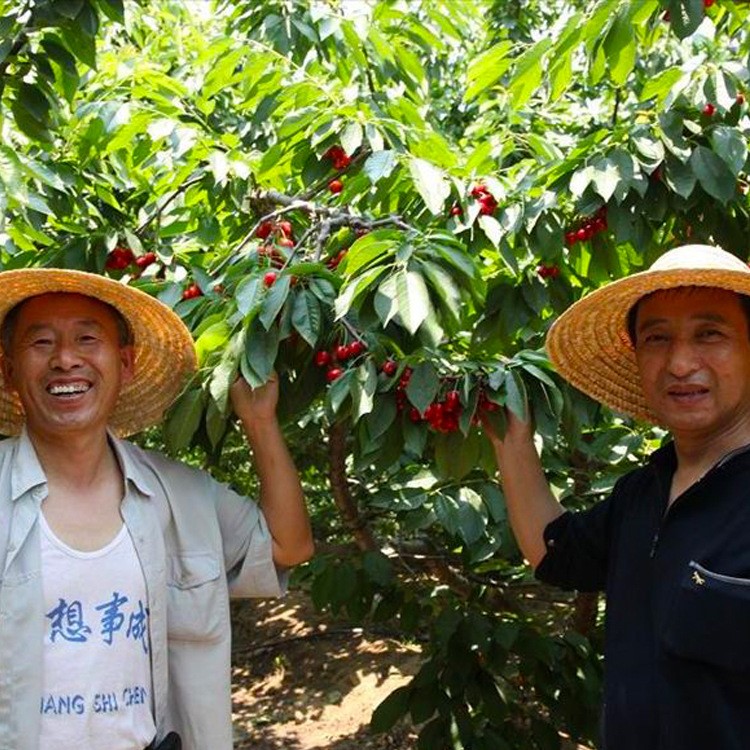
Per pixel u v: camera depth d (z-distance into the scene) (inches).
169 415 87.4
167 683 77.0
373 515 145.2
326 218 100.7
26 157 104.3
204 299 92.6
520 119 139.3
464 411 83.7
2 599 70.1
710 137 99.2
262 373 80.1
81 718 69.8
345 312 78.6
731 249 104.7
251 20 143.9
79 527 73.7
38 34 103.0
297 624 263.6
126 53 147.8
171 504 79.1
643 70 157.9
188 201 126.9
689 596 63.5
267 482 84.7
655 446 133.9
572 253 108.5
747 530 63.7
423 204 107.0
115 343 78.2
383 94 123.6
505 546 124.0
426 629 161.2
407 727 207.5
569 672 130.6
